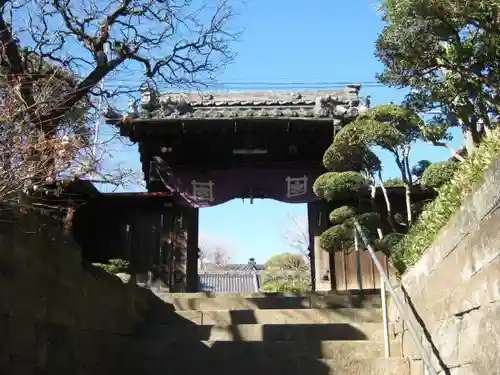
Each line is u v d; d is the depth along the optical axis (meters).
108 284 6.87
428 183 6.30
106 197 12.16
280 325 7.58
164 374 6.43
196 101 12.77
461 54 6.16
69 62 7.05
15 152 4.06
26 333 4.60
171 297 9.29
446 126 7.29
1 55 5.79
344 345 6.89
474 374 4.27
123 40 7.46
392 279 7.93
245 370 6.36
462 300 4.56
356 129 7.13
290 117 11.95
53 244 5.30
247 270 28.58
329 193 7.49
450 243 4.89
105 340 6.57
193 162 12.72
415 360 6.03
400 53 6.60
